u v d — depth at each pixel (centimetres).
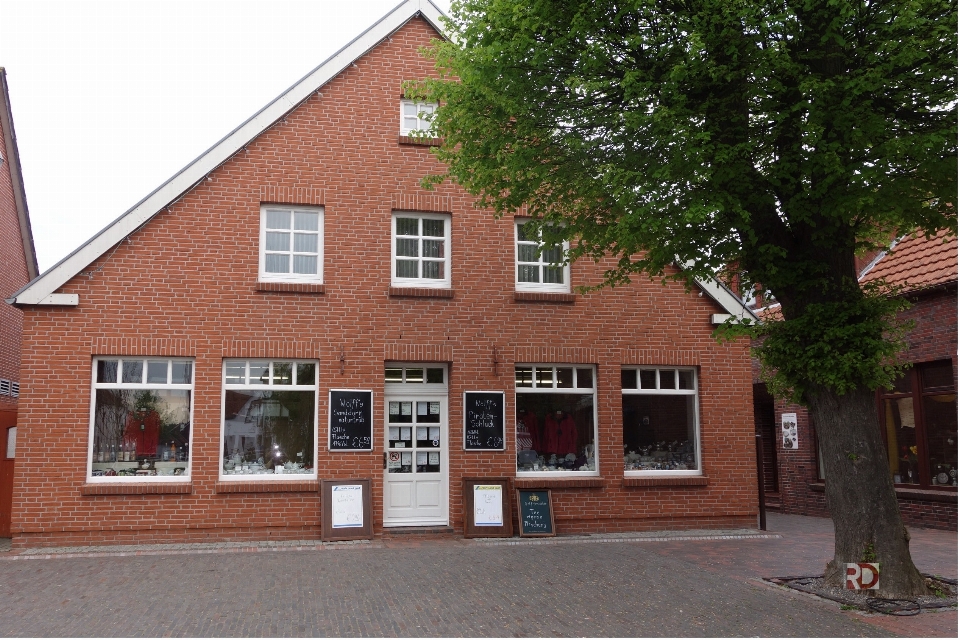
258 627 777
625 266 1143
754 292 1095
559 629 771
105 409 1284
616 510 1435
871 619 810
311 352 1347
